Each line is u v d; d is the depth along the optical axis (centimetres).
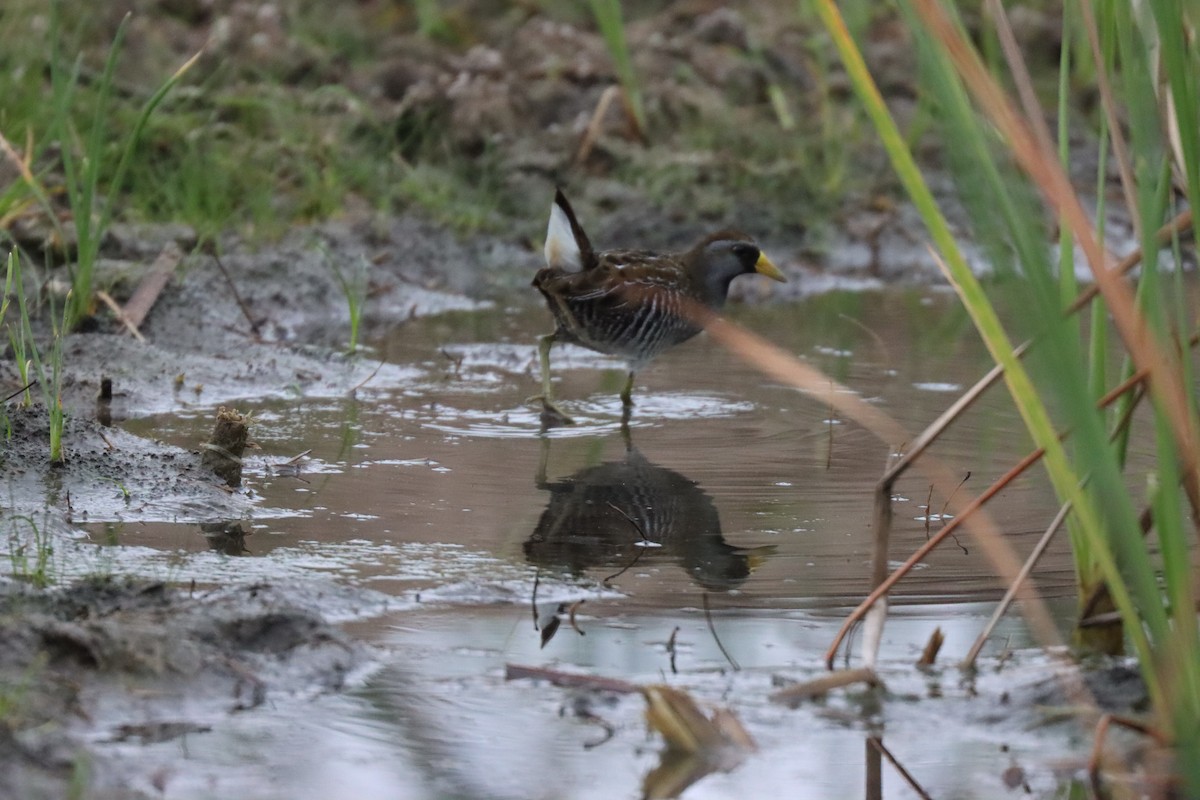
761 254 1241
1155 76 580
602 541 791
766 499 864
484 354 1259
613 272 1128
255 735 576
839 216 1653
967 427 1013
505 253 1538
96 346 1131
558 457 954
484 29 1950
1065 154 621
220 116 1598
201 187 1445
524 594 717
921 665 650
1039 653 666
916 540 795
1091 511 586
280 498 855
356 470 916
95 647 609
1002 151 595
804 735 592
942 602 716
